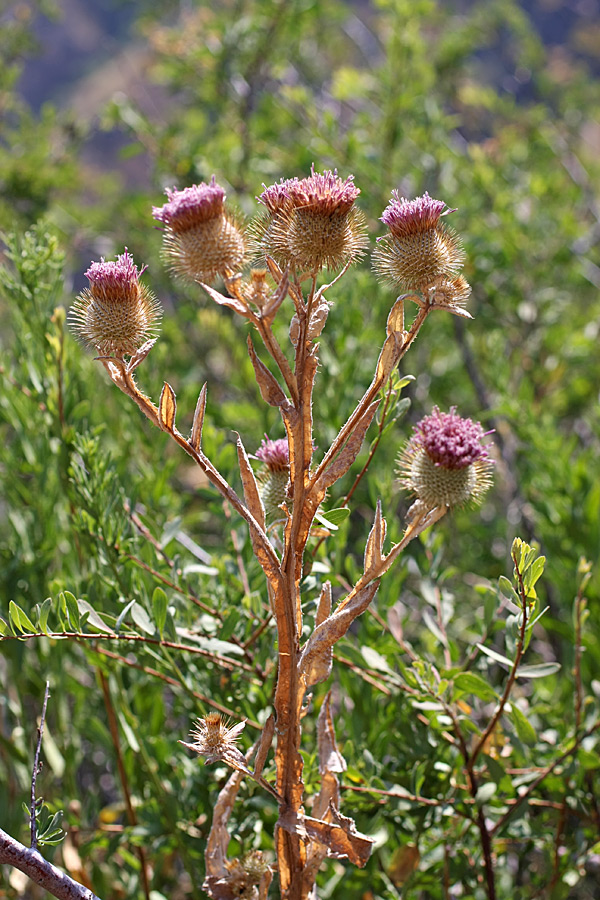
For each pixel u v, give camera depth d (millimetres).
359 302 1266
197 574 1027
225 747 800
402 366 1703
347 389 1138
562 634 1073
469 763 936
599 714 969
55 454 1054
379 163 1748
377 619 979
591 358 1887
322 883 992
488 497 1867
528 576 859
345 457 801
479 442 831
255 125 2082
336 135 1750
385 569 805
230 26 2098
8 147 2367
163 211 787
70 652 1093
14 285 1046
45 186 2229
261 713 956
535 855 1094
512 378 1806
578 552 1202
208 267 779
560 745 981
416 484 825
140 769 1042
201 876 970
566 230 1938
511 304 1899
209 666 1001
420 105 2012
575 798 982
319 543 925
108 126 2023
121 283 799
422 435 833
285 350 1233
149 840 993
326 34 2744
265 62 2199
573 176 2432
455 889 1026
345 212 787
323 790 825
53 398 1030
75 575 1069
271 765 954
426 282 807
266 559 796
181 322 1798
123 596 952
